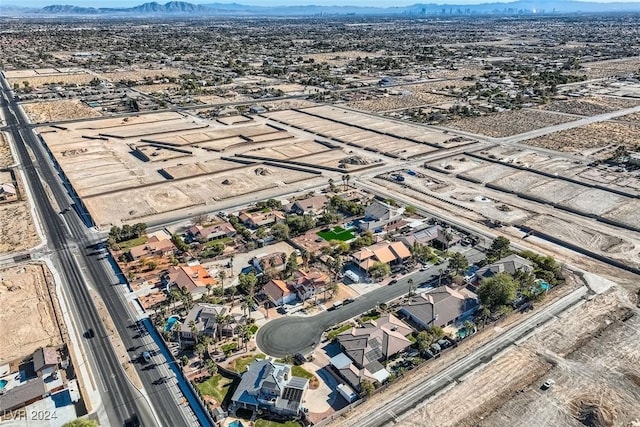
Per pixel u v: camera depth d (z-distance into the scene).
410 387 70.50
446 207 132.38
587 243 111.88
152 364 74.94
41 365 71.19
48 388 70.00
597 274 99.56
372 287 95.50
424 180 152.25
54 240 112.94
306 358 75.94
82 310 87.31
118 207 130.88
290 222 117.38
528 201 136.50
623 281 96.94
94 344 78.81
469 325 80.88
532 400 67.88
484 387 70.38
